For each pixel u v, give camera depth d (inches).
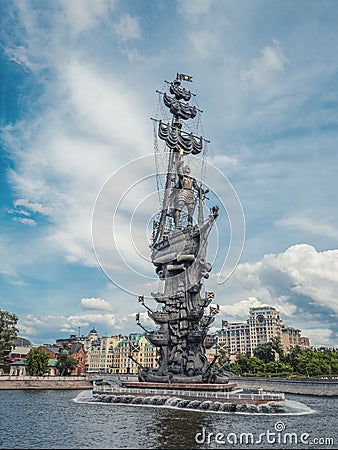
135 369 6973.4
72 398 2935.5
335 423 1793.8
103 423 1771.7
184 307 3041.3
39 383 4001.0
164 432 1560.0
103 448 1284.4
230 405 2190.0
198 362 2883.9
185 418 1918.1
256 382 4407.0
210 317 2979.8
